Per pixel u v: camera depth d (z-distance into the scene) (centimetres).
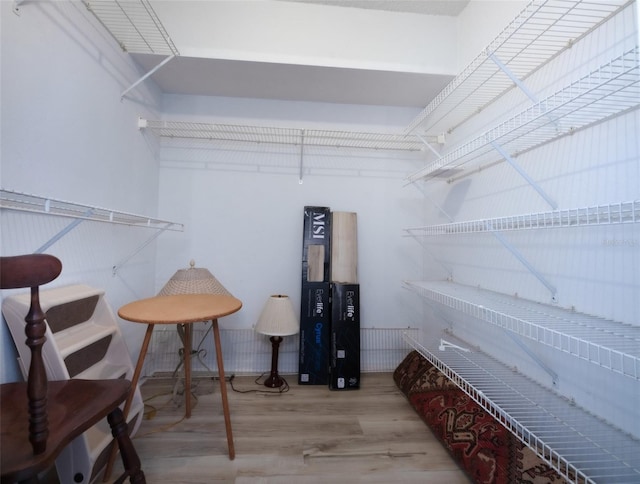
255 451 149
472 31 196
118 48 178
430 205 250
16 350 112
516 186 152
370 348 255
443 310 226
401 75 214
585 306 115
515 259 153
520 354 149
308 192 255
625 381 100
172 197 242
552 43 130
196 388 214
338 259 248
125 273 193
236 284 246
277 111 251
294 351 245
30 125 115
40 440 69
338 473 137
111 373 139
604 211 90
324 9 205
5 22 104
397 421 178
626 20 101
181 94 244
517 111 154
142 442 154
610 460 98
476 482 126
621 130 102
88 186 152
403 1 202
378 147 261
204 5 195
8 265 62
